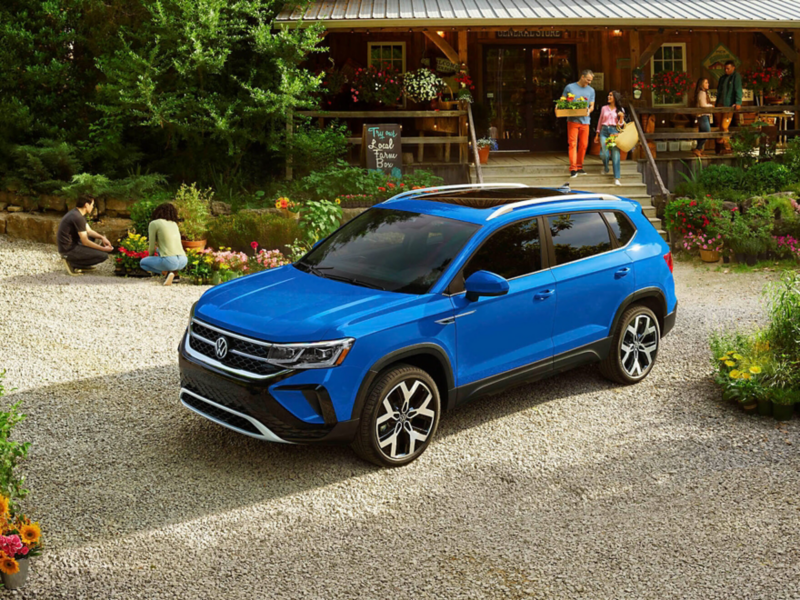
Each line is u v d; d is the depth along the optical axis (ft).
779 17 50.83
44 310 28.76
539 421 20.34
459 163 50.42
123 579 13.32
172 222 33.96
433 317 17.70
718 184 49.14
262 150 50.57
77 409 20.43
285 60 47.14
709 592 13.08
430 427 18.10
